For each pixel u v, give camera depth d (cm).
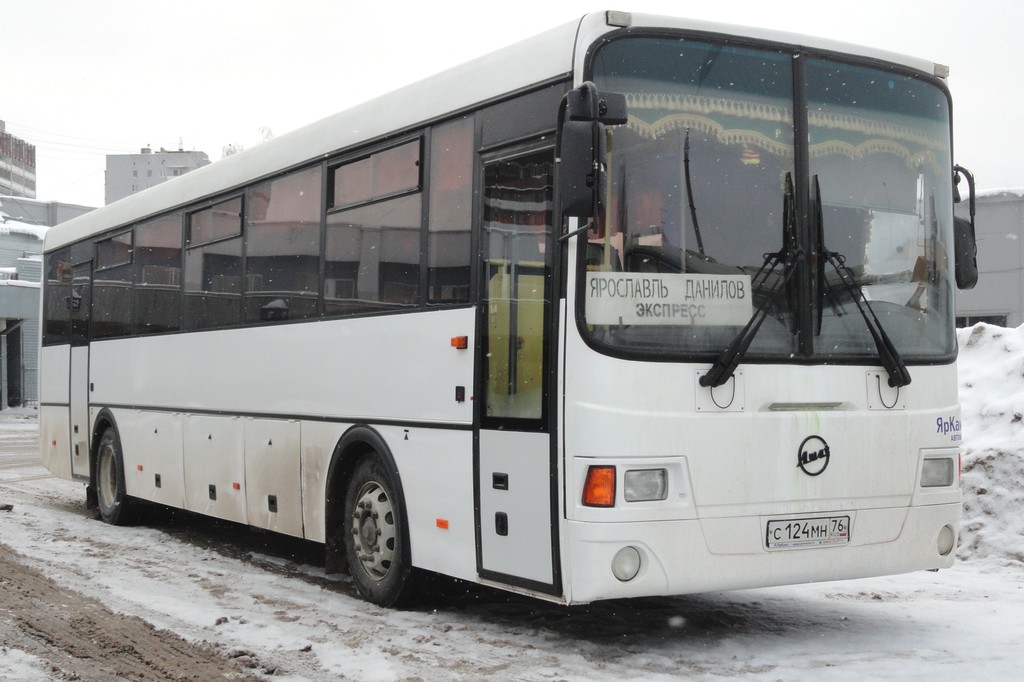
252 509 1038
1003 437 1112
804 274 688
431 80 814
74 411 1486
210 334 1128
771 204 687
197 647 704
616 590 635
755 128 689
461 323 753
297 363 962
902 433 708
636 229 654
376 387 846
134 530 1302
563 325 652
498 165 730
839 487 685
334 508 905
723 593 884
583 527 635
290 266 987
